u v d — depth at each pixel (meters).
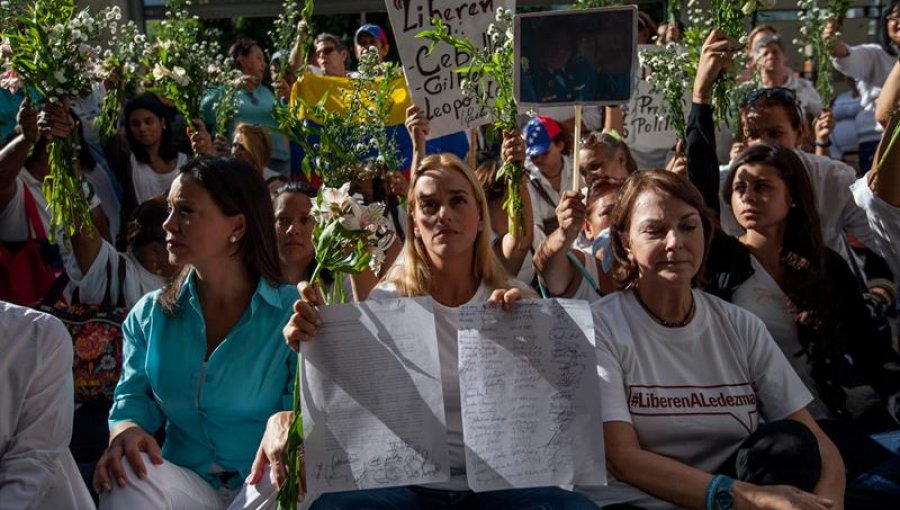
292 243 4.81
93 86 5.11
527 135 6.30
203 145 6.26
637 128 6.92
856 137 8.48
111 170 6.96
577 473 3.47
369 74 5.36
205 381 3.87
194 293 3.96
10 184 5.34
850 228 5.54
